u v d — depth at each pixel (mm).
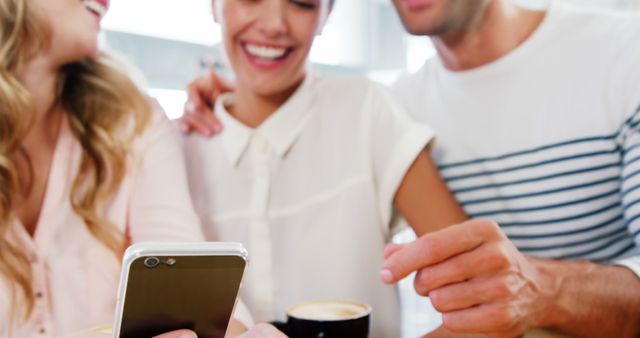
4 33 868
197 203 1081
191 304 566
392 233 1072
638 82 959
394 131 1012
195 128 1109
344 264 1002
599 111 1004
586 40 1030
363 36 3057
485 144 1076
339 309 770
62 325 897
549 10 1079
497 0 1038
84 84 1015
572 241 1052
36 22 869
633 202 946
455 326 681
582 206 1027
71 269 912
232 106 1138
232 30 980
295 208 1030
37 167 964
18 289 878
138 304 545
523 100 1049
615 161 1009
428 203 970
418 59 3027
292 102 1048
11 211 892
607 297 748
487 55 1070
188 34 2168
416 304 2518
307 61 1101
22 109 898
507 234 1099
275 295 1007
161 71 2086
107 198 972
